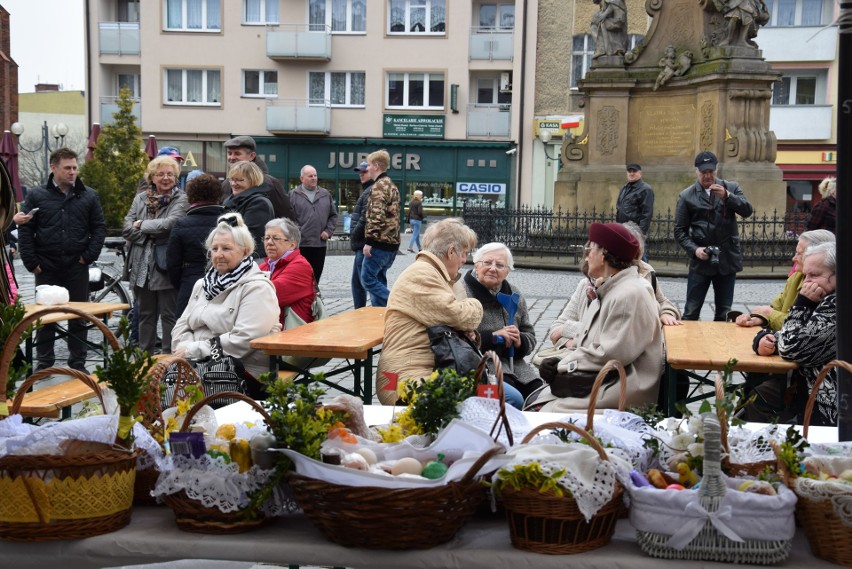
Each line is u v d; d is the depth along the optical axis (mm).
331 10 43844
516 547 2754
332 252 28328
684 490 2672
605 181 20625
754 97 19141
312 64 43906
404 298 5551
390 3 43469
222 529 2859
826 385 4996
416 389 3303
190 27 44188
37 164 54594
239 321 6105
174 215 9453
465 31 42938
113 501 2863
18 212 9609
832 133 40844
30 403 5094
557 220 21438
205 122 44469
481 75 43875
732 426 3252
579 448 2791
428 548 2750
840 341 3408
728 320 7359
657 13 20547
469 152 43469
